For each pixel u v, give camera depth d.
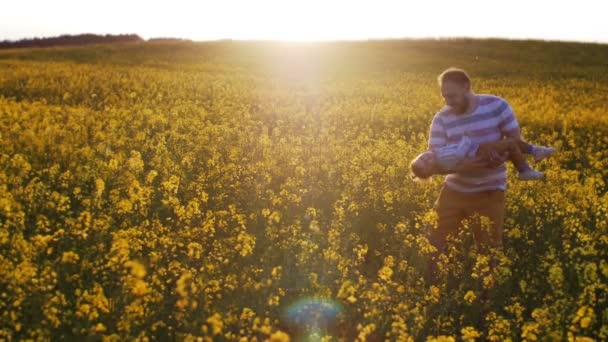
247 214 7.50
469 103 5.99
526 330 4.42
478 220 6.23
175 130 13.11
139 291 4.05
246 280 5.19
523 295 5.71
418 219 7.41
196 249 5.36
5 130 12.14
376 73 41.62
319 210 7.76
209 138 12.38
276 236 6.28
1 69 29.56
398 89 30.95
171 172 9.23
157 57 49.28
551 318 4.71
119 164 9.21
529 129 18.33
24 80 25.17
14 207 6.45
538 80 38.53
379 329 4.80
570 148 15.99
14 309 4.36
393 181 9.07
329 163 10.61
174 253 5.84
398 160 10.73
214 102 20.47
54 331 4.31
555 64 49.97
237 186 8.41
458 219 6.42
